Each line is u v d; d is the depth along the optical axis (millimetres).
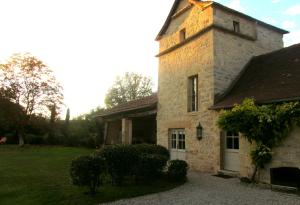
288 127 7930
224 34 11508
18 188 7648
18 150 21094
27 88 24969
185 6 13016
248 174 9164
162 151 9562
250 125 8586
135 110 17031
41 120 26234
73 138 28125
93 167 6730
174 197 6809
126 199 6688
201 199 6590
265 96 8914
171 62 13805
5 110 24422
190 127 12023
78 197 6676
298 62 9867
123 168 7891
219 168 10336
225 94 11047
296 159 7766
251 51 12312
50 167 11797
